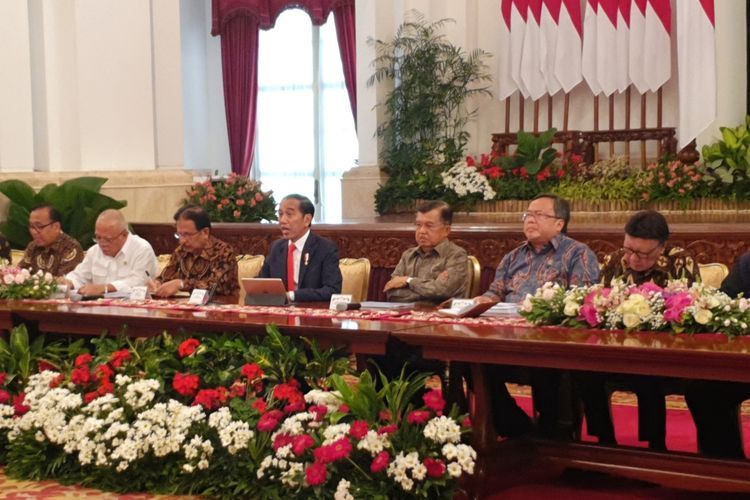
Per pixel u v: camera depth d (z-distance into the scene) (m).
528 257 5.35
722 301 3.80
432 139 12.43
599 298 3.99
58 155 10.02
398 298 5.93
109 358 4.69
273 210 10.38
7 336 5.25
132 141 10.29
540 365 3.72
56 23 9.98
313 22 14.59
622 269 4.94
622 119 12.66
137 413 4.48
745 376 3.36
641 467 4.08
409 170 12.23
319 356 4.32
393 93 12.54
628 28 12.34
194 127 15.15
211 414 4.30
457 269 5.82
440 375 4.93
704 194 10.59
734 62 11.72
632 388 4.57
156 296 5.85
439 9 13.09
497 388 4.46
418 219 5.89
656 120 12.49
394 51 12.83
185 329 4.68
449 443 3.82
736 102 11.73
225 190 10.20
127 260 6.52
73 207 9.08
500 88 13.00
